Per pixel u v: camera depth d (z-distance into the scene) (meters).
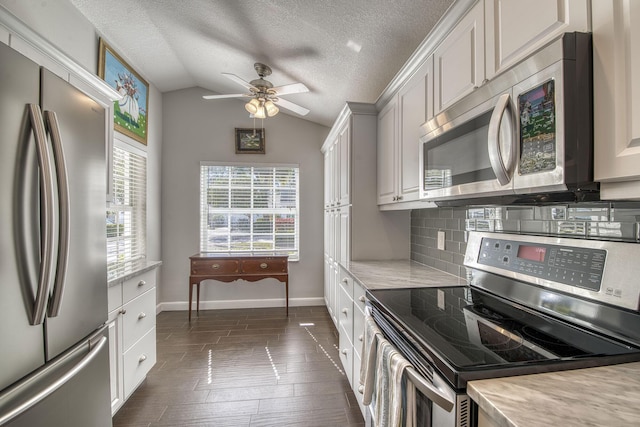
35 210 0.92
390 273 1.91
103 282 1.33
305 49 2.37
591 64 0.71
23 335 0.89
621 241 0.87
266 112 2.80
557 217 1.13
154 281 2.25
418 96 1.64
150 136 3.46
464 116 1.12
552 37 0.80
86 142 1.21
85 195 1.20
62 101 1.06
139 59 3.02
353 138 2.45
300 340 2.87
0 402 0.81
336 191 3.05
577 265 0.96
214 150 3.91
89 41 2.40
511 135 0.87
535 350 0.82
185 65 3.32
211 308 3.84
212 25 2.41
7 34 1.23
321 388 2.07
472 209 1.66
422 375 0.84
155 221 3.61
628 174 0.62
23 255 0.89
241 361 2.45
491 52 1.04
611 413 0.54
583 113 0.71
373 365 1.16
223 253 3.86
